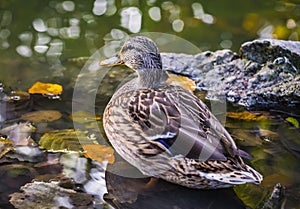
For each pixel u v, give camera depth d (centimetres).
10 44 961
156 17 1073
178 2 1146
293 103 790
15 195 570
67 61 909
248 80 827
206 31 1031
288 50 818
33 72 868
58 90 809
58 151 656
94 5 1120
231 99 807
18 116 731
